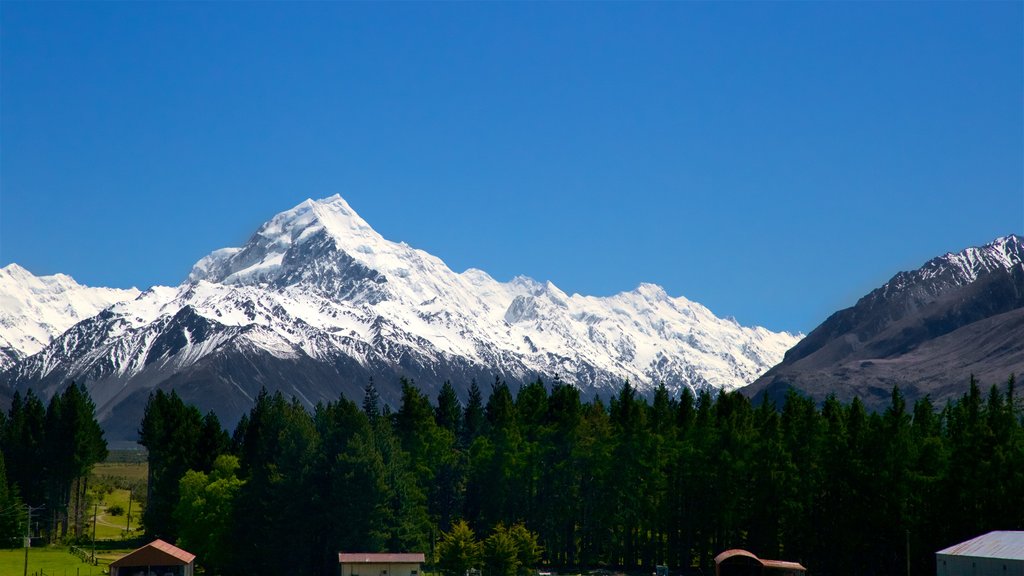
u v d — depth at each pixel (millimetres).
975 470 166875
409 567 166250
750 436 188125
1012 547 144125
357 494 177750
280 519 181000
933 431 190375
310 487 181625
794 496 177625
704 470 188625
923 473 173500
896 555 173125
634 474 192875
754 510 181375
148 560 164750
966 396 195750
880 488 171000
